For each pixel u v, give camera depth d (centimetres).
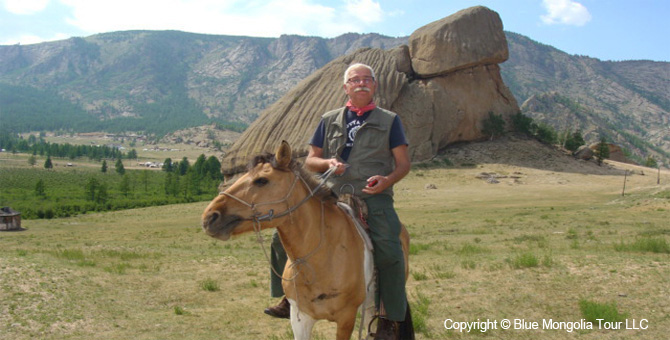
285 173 404
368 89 463
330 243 426
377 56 9600
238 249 2009
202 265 1408
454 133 9350
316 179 430
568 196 5716
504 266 1088
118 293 995
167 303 948
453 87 9669
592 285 857
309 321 438
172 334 746
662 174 8500
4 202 7162
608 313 678
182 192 9069
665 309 713
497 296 843
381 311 482
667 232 1878
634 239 1664
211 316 852
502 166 8238
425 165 8250
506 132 10062
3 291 891
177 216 5122
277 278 532
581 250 1358
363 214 458
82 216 5731
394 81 9119
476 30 9719
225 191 386
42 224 4653
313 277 421
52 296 901
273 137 8488
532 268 1028
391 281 465
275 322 811
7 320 761
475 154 8894
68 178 12181
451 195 6047
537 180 7388
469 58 9525
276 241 518
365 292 449
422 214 4072
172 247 2133
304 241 413
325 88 9000
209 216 371
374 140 464
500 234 2231
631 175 8188
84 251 1828
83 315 822
